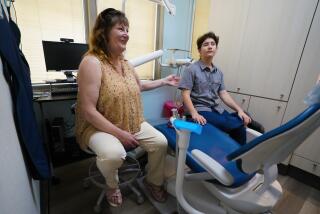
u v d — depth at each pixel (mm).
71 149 1861
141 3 2404
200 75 1731
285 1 1660
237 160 781
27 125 829
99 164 1076
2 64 690
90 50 1232
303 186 1689
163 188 1370
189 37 2887
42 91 1790
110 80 1160
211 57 1747
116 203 1203
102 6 2104
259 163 766
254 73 1950
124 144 1183
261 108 1953
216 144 1213
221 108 1758
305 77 1646
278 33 1740
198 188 1202
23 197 755
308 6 1555
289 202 1483
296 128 617
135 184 1525
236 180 903
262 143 640
